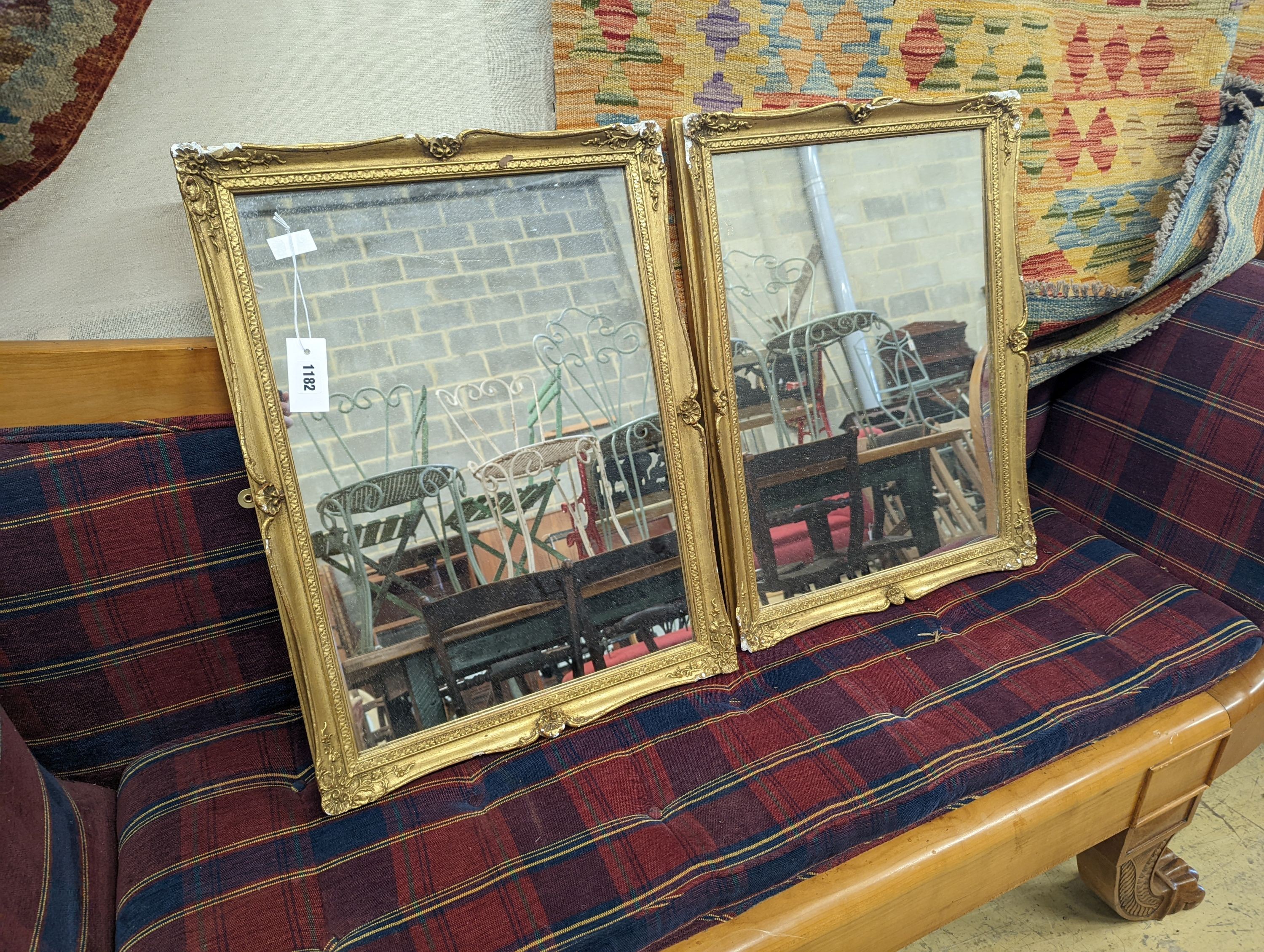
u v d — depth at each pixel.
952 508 1.43
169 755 1.17
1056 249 1.59
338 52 1.10
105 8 0.98
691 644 1.25
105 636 1.12
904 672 1.23
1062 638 1.28
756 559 1.30
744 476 1.27
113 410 1.10
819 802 1.03
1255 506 1.36
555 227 1.15
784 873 0.99
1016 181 1.39
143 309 1.13
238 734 1.20
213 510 1.14
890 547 1.39
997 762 1.09
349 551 1.08
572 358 1.17
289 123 1.11
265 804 1.08
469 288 1.11
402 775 1.09
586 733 1.17
